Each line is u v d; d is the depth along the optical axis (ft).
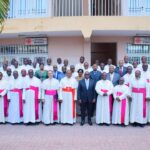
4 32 55.01
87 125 43.91
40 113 44.93
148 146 33.42
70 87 44.24
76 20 53.52
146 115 43.62
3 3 28.09
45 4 56.90
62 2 58.18
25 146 33.40
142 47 57.93
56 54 58.44
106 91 43.55
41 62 49.73
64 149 32.27
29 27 54.44
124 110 43.32
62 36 58.13
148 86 43.47
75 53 58.03
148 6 55.93
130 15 55.52
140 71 44.01
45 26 53.98
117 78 44.98
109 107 43.86
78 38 57.98
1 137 37.14
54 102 44.32
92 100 44.14
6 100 45.09
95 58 61.98
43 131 40.22
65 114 44.32
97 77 45.19
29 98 44.14
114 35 57.41
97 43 60.44
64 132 39.60
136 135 38.17
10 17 56.75
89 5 58.03
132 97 43.55
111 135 38.06
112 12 58.08
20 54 59.67
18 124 44.75
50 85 44.21
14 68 48.91
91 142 34.86
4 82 44.91
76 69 48.88
